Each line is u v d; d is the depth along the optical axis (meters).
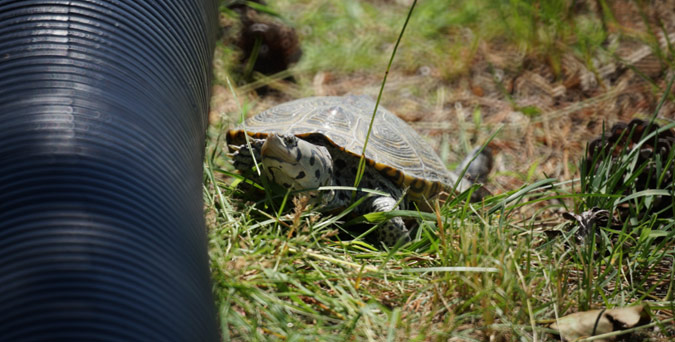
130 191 1.91
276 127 3.61
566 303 2.72
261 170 3.33
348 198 3.47
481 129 5.56
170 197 2.08
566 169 4.92
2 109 2.06
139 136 2.13
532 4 6.92
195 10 3.44
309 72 6.46
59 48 2.29
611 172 3.74
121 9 2.59
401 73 6.55
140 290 1.71
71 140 1.94
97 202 1.81
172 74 2.74
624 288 2.99
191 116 2.80
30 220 1.73
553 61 6.31
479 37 6.89
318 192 3.23
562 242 3.15
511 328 2.40
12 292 1.59
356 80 6.41
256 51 6.17
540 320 2.55
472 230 2.88
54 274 1.62
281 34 6.16
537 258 3.11
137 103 2.28
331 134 3.47
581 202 3.67
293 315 2.51
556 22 6.62
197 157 2.70
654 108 5.62
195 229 2.16
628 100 5.78
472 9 7.41
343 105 3.88
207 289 2.04
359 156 3.40
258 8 6.34
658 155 3.60
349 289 2.72
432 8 7.67
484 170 4.72
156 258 1.83
